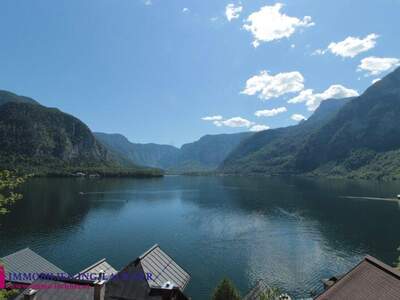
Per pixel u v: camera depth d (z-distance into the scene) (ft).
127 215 485.56
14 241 337.31
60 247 320.91
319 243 346.74
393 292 88.84
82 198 627.87
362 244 343.46
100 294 108.47
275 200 650.84
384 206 560.20
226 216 490.08
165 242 345.92
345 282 107.04
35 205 532.32
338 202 613.11
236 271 266.77
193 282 245.24
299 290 232.32
